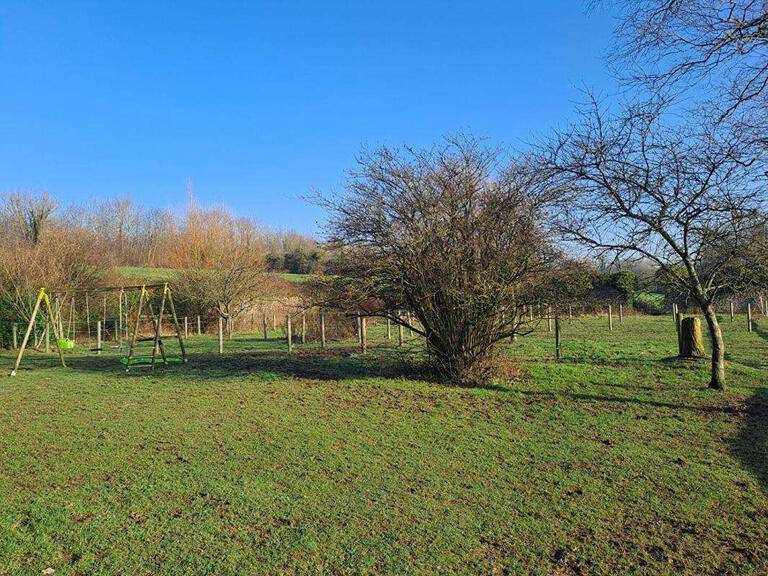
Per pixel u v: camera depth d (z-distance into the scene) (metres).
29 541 4.27
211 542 4.30
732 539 4.55
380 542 4.37
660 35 7.21
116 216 53.59
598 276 11.11
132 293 28.41
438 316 11.46
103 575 3.81
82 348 23.23
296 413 8.88
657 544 4.45
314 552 4.19
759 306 33.44
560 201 10.06
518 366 12.59
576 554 4.27
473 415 8.77
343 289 11.57
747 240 9.11
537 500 5.31
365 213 11.02
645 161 9.33
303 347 20.80
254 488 5.45
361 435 7.52
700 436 7.62
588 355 15.85
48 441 7.14
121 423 8.18
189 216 33.78
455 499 5.29
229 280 32.56
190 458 6.41
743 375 12.01
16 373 14.16
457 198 10.56
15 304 22.45
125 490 5.36
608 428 8.02
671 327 27.38
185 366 15.17
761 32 6.66
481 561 4.13
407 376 12.38
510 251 10.50
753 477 6.00
